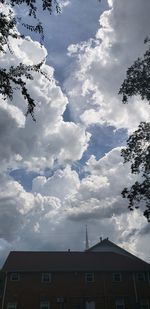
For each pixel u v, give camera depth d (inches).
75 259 1605.6
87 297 1456.7
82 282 1485.0
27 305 1400.1
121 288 1494.8
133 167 841.5
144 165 829.2
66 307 1424.7
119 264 1579.7
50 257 1606.8
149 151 829.2
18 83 374.6
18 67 373.7
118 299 1472.7
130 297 1481.3
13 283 1432.1
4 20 353.1
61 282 1470.2
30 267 1480.1
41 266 1497.3
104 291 1477.6
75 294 1455.5
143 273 1551.4
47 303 1419.8
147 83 784.9
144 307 1477.6
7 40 367.6
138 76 792.9
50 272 1481.3
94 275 1508.4
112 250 1817.2
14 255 1595.7
